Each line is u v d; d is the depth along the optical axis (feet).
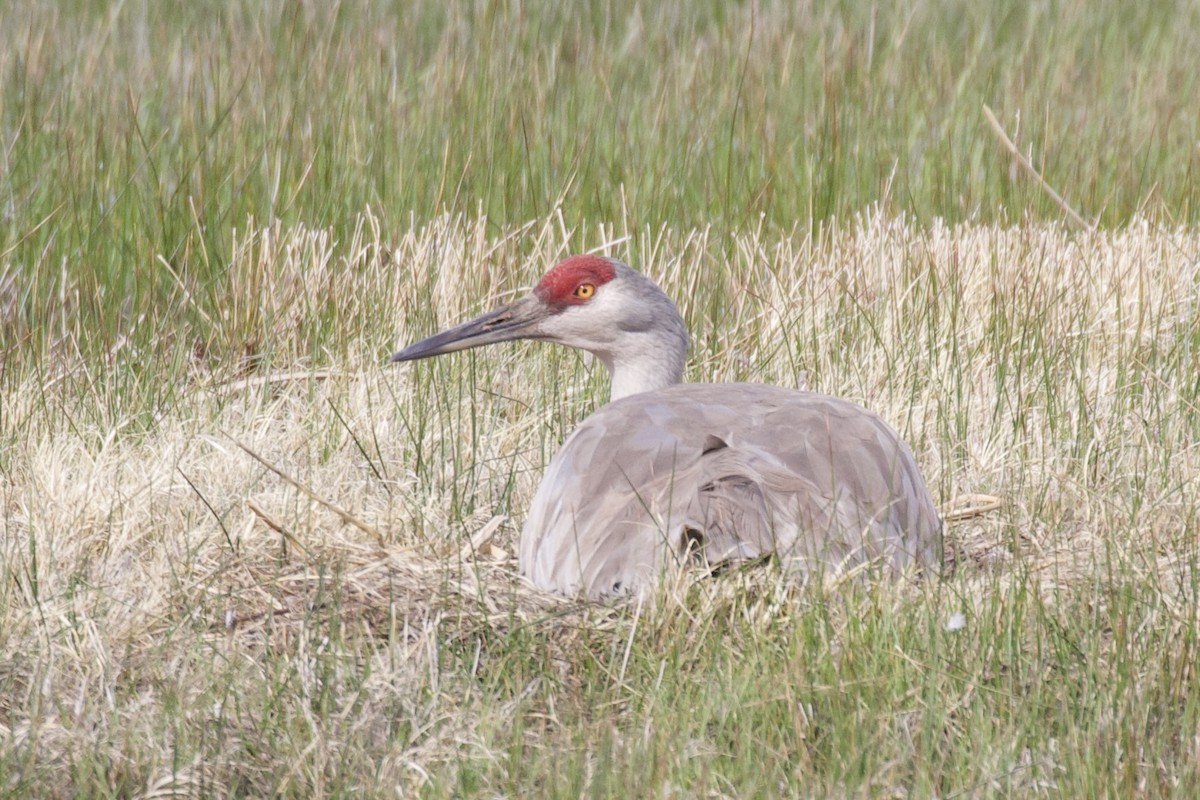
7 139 52.70
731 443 28.09
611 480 27.76
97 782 22.54
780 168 56.08
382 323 43.29
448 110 56.24
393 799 22.22
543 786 22.18
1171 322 43.91
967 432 37.45
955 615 25.93
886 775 22.43
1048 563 29.14
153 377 39.93
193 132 52.85
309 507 31.35
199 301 45.73
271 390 40.70
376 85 57.47
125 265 46.70
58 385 39.50
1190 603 27.22
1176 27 73.46
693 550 26.40
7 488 33.91
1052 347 41.93
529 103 57.62
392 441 37.14
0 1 65.87
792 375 41.04
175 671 25.53
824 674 24.63
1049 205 55.16
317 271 44.80
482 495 34.91
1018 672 25.17
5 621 26.66
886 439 29.60
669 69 62.69
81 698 24.39
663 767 22.11
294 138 53.16
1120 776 22.49
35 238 47.39
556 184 52.90
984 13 72.95
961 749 22.59
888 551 27.58
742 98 60.08
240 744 23.44
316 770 22.47
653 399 30.01
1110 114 62.39
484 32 61.16
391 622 26.22
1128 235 50.06
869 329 43.47
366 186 52.03
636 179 54.08
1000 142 58.95
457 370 40.68
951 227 53.42
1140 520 31.99
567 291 35.47
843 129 57.77
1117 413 38.14
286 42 60.49
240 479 34.37
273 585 28.60
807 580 26.20
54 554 29.91
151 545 30.63
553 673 25.46
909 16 64.64
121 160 51.37
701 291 46.03
